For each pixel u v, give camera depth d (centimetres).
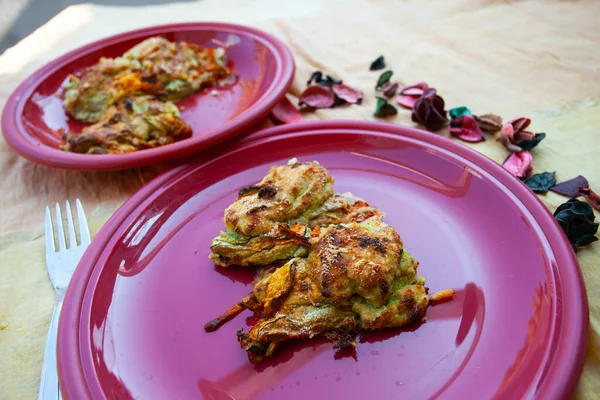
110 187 42
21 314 33
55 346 30
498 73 51
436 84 51
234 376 28
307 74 55
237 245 33
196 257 34
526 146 41
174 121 45
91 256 33
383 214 34
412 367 28
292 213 33
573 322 26
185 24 60
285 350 29
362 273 29
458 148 37
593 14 59
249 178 39
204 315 31
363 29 63
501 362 27
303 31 64
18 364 30
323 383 28
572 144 42
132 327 31
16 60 65
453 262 32
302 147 41
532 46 54
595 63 50
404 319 29
